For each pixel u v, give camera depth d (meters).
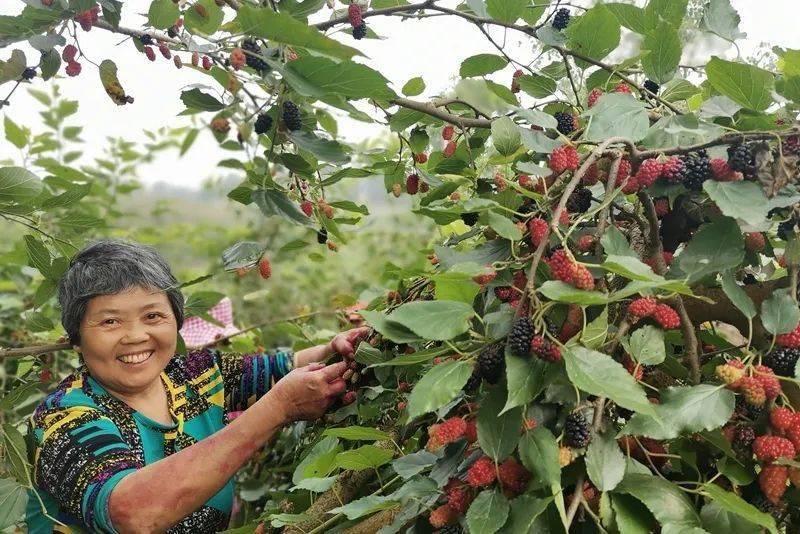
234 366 2.50
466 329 1.25
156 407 2.24
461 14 1.90
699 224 1.62
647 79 1.88
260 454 3.02
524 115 1.58
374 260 5.37
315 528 1.88
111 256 2.05
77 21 1.63
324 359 2.38
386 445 1.93
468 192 2.28
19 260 2.75
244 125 1.42
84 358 2.11
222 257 1.87
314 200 2.05
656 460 1.38
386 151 2.44
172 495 1.78
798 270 1.43
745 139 1.36
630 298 1.42
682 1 1.79
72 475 1.86
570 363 1.16
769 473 1.28
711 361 1.65
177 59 1.76
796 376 1.26
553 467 1.17
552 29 1.87
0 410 2.26
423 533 1.45
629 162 1.47
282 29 1.38
